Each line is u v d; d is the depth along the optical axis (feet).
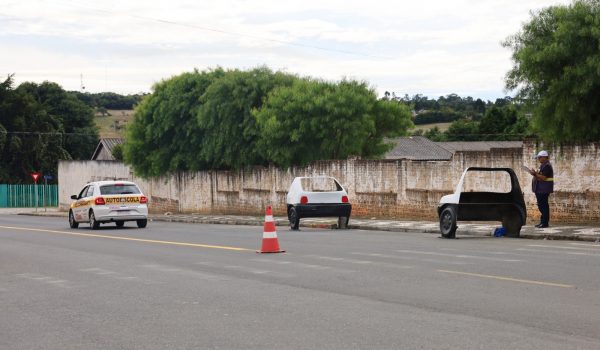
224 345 24.21
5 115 262.26
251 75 126.93
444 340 24.16
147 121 147.74
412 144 242.58
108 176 183.62
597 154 73.67
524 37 75.66
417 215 95.30
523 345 23.27
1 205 249.96
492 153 84.64
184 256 53.31
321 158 115.24
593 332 25.00
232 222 111.24
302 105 113.70
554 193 77.61
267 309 30.55
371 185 102.47
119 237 76.02
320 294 34.17
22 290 38.17
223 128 127.65
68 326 28.19
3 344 25.34
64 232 88.22
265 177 123.44
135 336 26.02
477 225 76.74
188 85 140.15
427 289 34.78
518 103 76.95
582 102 72.28
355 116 114.73
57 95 315.78
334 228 88.43
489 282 36.50
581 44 70.44
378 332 25.63
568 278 37.50
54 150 265.75
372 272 41.39
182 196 148.46
